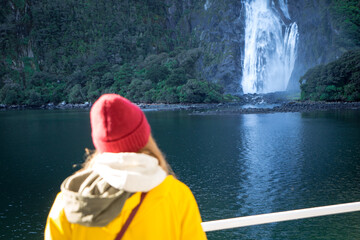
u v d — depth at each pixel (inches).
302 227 721.0
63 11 6599.4
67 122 2942.9
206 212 828.6
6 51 6087.6
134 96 4985.2
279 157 1393.9
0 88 5876.0
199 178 1131.3
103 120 57.5
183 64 5442.9
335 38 4950.8
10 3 6368.1
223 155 1466.5
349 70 3811.5
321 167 1216.8
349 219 749.3
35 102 5374.0
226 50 5900.6
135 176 53.6
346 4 5275.6
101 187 55.1
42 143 1903.3
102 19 6712.6
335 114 2854.3
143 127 60.4
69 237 57.4
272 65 5772.6
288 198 909.2
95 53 6343.5
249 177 1125.1
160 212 57.4
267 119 2632.9
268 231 709.9
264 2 5979.3
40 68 6348.4
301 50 5428.2
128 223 55.8
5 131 2420.0
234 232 711.1
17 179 1186.6
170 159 1421.0
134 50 6427.2
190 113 3361.2
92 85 5378.9
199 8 6766.7
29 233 723.4
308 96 4111.7
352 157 1346.0
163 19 6953.7
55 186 1089.4
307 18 5462.6
